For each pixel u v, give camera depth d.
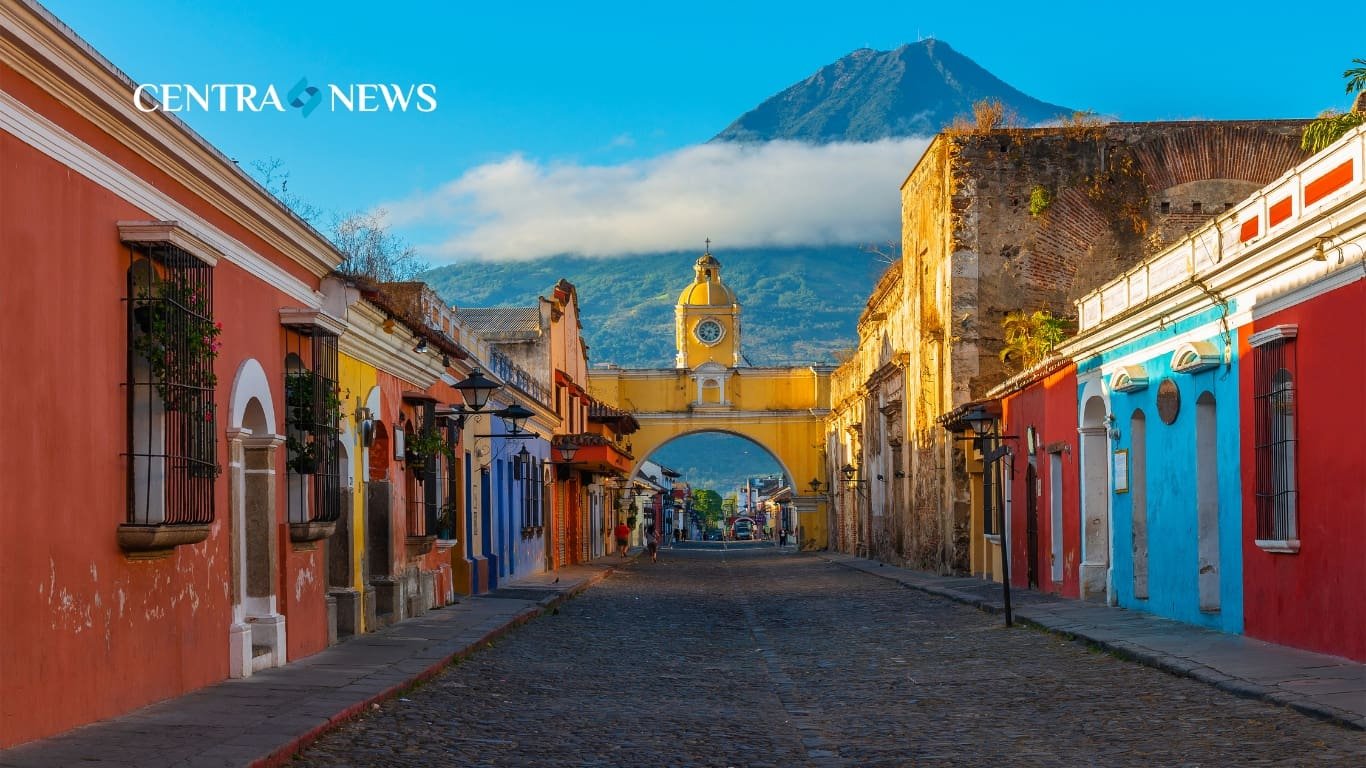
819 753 9.22
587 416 52.72
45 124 8.34
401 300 21.62
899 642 17.58
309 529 13.78
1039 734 9.70
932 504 34.78
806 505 71.69
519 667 14.43
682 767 8.73
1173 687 11.52
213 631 11.45
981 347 31.44
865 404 50.69
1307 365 13.14
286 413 13.80
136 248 9.67
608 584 33.56
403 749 8.99
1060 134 31.69
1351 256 11.95
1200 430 16.34
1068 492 22.75
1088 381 21.33
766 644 17.80
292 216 13.17
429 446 19.92
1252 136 31.20
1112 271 31.28
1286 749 8.39
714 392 72.12
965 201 31.69
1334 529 12.50
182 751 7.98
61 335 8.57
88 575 8.93
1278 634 13.90
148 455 9.66
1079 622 17.53
